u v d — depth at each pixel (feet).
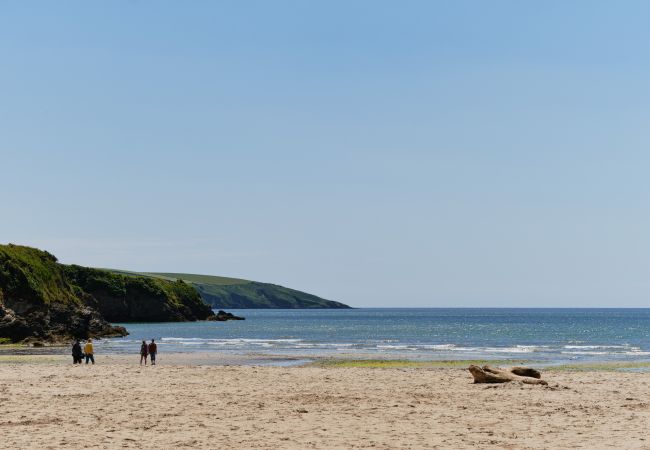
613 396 93.91
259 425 68.85
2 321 299.58
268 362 184.34
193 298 643.86
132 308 557.33
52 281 378.73
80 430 65.51
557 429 66.23
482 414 76.79
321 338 354.33
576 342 314.76
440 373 134.92
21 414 75.56
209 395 94.99
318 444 59.00
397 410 79.97
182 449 56.85
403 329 490.90
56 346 282.77
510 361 187.83
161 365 166.09
